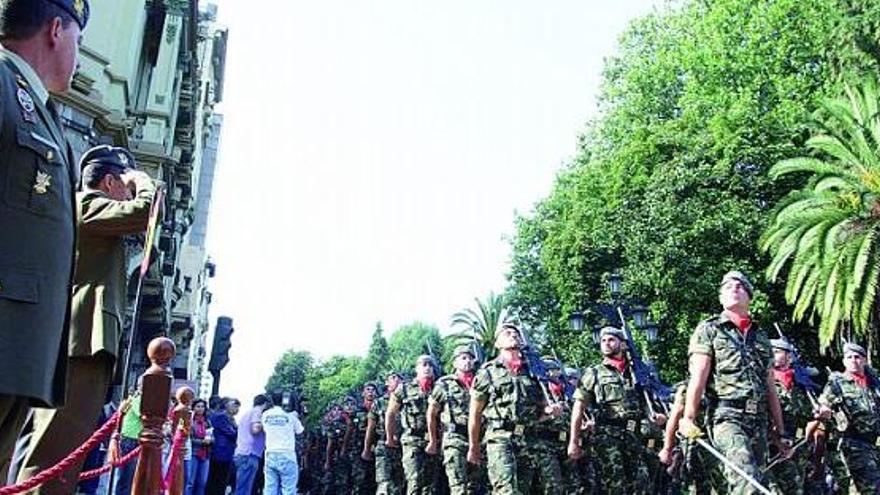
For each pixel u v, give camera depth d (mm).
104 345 4840
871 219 23953
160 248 29297
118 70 23859
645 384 11141
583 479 10914
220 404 17953
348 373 97312
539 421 9836
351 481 19812
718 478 7301
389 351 98438
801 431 10234
